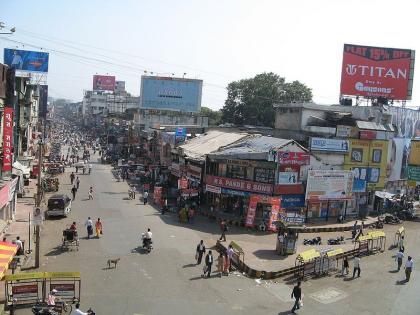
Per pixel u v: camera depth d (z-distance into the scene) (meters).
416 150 54.22
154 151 73.88
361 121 49.25
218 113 108.19
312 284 27.25
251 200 40.56
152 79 88.06
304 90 89.94
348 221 45.81
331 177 44.34
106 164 83.56
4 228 32.41
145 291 24.16
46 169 65.88
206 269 27.22
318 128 47.16
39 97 93.12
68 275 21.84
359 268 28.64
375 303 24.61
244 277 27.81
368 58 61.09
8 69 34.59
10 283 21.86
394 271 30.22
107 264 28.05
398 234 37.19
